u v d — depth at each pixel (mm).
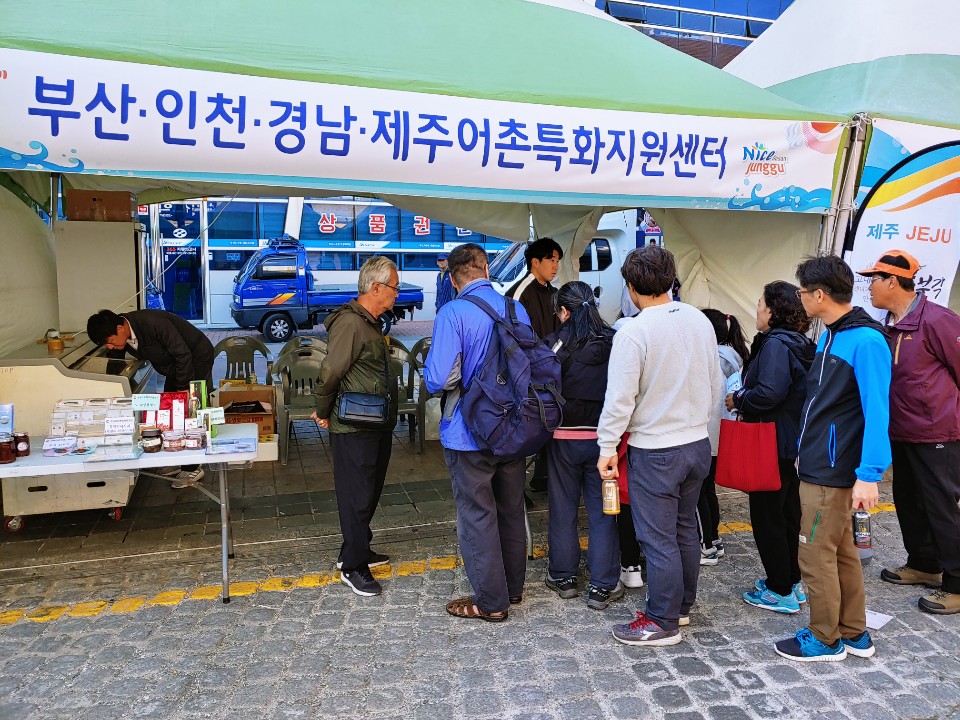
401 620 3227
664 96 3756
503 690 2707
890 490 5008
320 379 3264
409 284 16578
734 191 3822
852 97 4723
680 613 3119
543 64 3834
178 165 2889
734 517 4512
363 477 3379
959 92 4734
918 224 4344
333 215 15789
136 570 3688
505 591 3205
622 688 2721
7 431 3070
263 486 5020
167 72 2812
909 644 3041
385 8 3971
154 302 10453
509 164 3336
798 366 3074
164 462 3148
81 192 6105
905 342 3223
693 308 2924
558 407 3002
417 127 3152
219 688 2707
